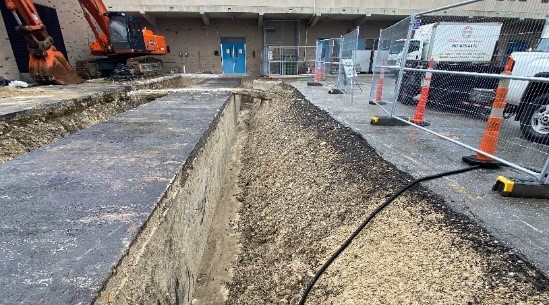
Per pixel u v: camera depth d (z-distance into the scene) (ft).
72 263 5.28
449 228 8.45
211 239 13.99
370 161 13.61
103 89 28.81
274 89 44.96
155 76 51.85
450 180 11.30
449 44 31.81
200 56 70.18
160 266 7.44
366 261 8.55
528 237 7.90
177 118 16.74
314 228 11.46
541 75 15.46
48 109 19.26
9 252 5.55
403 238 8.65
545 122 15.20
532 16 20.40
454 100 23.75
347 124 19.81
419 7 65.10
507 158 13.53
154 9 60.49
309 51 70.44
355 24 70.03
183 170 9.89
